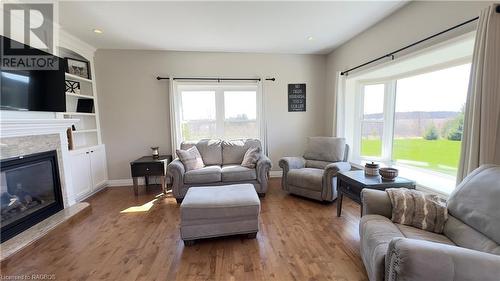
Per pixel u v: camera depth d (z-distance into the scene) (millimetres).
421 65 2789
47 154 2566
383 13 2680
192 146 3748
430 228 1539
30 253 1995
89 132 3838
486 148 1648
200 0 2299
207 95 4250
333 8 2523
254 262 1846
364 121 3832
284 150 4488
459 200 1473
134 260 1893
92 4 2336
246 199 2164
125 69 3904
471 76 1739
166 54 3982
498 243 1123
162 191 3709
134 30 3039
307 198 3309
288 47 3926
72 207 2809
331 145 3582
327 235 2256
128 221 2619
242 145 3830
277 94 4359
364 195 1819
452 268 966
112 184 4027
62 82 2709
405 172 3053
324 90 4465
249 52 4180
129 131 4012
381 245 1331
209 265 1818
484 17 1635
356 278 1646
